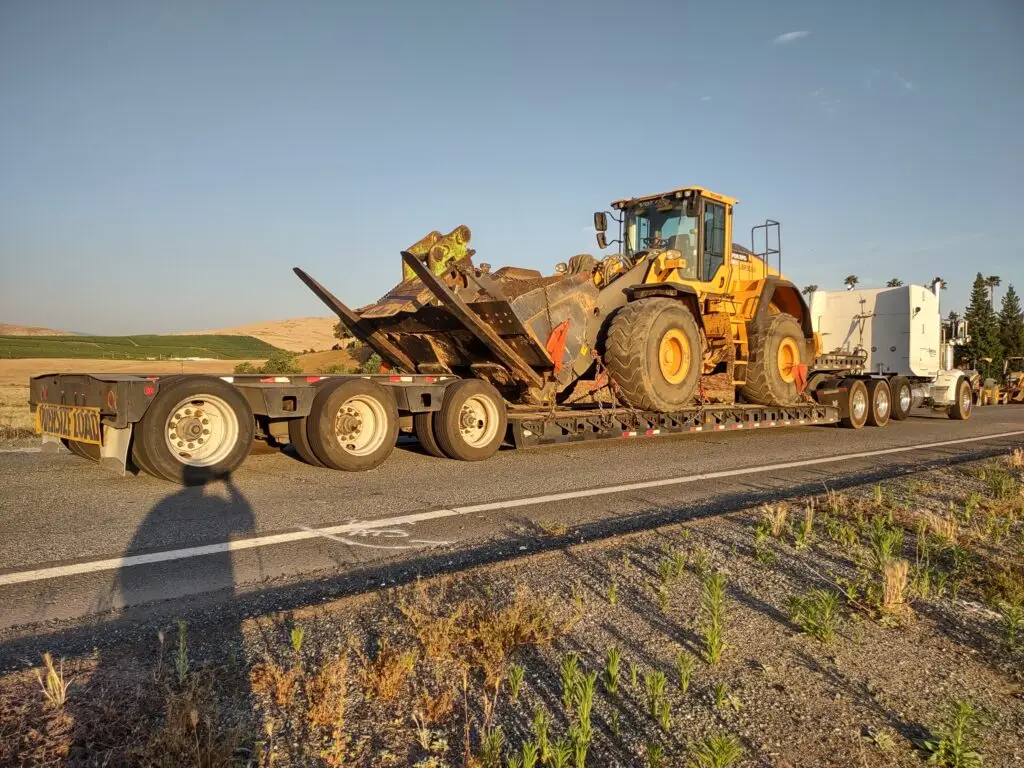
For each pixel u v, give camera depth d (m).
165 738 2.34
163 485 7.14
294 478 7.59
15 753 2.31
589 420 10.18
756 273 13.45
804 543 4.87
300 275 10.22
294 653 3.09
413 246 9.48
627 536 5.03
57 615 3.64
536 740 2.44
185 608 3.74
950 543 4.91
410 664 2.89
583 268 11.02
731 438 12.35
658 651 3.17
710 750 2.33
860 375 16.05
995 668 3.09
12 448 10.42
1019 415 21.52
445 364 10.48
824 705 2.75
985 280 71.88
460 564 4.52
